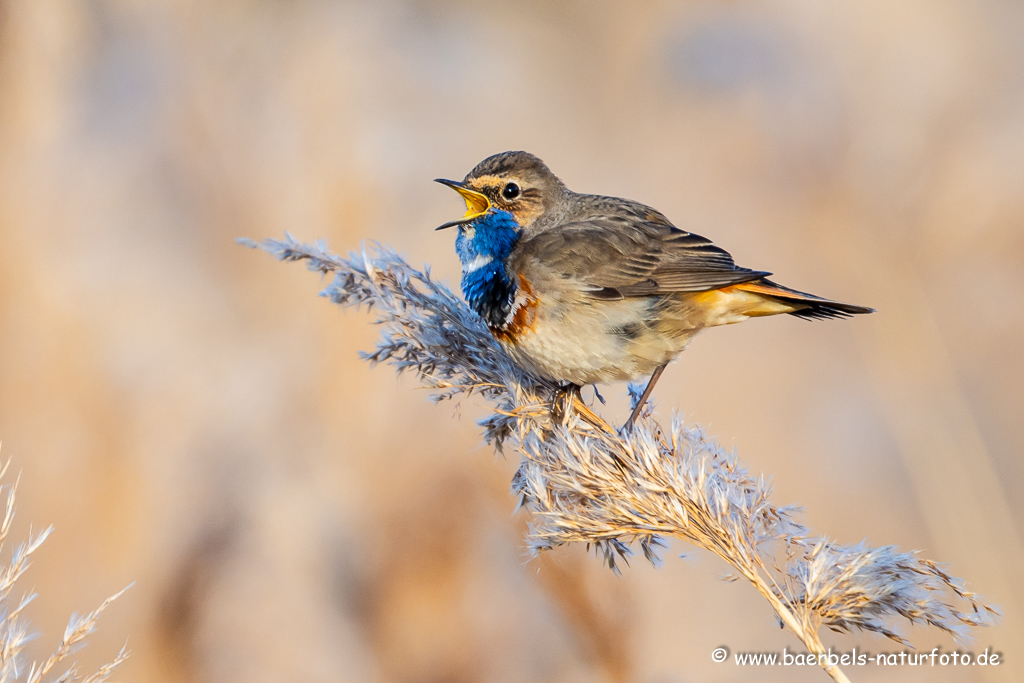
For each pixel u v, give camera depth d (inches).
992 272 626.8
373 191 568.7
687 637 463.8
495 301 372.5
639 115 831.7
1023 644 429.1
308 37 618.5
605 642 376.5
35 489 458.6
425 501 438.3
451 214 631.2
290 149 564.4
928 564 250.5
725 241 681.0
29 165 524.7
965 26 663.8
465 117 813.2
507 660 416.2
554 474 276.8
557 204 392.8
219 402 486.9
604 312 362.6
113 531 454.6
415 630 426.0
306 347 497.7
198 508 462.9
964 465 489.4
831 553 255.0
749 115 641.6
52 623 435.8
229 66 615.5
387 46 743.1
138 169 575.5
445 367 320.5
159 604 443.8
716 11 701.9
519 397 309.6
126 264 534.6
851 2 640.4
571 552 378.3
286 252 320.2
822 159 595.5
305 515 454.3
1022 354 639.8
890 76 609.6
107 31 621.6
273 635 438.3
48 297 496.4
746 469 272.8
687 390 644.7
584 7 931.3
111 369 491.2
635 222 386.0
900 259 573.6
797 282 671.1
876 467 601.9
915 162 591.8
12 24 529.7
